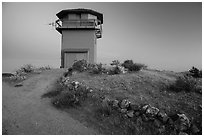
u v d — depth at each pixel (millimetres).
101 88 12172
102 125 8586
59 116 9727
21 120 9438
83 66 19484
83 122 8953
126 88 11984
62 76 18875
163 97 10477
